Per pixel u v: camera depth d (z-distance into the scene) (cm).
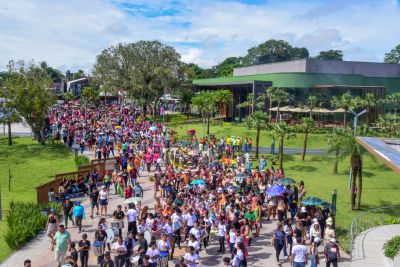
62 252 1496
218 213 1886
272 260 1667
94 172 2753
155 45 8012
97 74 8125
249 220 1844
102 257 1502
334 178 3478
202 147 4169
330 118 6806
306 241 1836
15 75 4703
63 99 12488
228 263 1295
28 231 1900
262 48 15688
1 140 5100
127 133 4369
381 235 1892
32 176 3459
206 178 2488
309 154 4525
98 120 5794
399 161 1406
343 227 2203
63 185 2562
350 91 6731
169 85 7925
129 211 1797
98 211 2266
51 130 5238
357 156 2567
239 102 7700
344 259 1677
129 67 8019
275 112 6994
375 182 3400
